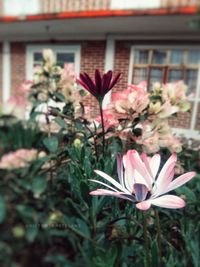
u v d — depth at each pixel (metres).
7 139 2.98
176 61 4.52
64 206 3.18
